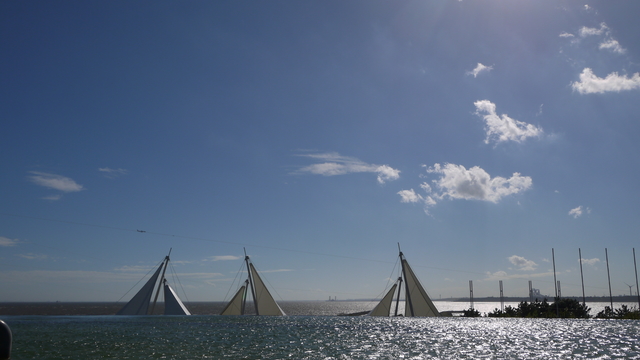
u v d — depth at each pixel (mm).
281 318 112312
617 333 68125
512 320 100125
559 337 63344
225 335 63812
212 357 42344
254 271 97750
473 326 84312
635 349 50625
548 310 101875
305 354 45344
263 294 96812
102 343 51750
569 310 99125
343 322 99062
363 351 48250
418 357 44469
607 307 98312
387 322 99125
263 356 43469
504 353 47594
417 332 72625
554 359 43875
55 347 47906
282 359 41781
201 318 102812
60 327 74938
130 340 55250
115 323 85000
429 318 119812
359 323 95438
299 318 114812
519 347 52562
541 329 76188
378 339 61188
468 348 51562
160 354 43656
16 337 57625
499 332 71750
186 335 62719
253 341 56500
